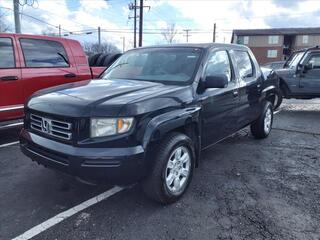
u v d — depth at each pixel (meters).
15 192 3.74
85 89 3.56
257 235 2.94
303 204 3.54
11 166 4.55
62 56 6.19
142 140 3.00
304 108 10.45
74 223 3.11
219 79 3.77
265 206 3.48
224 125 4.50
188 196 3.69
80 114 2.95
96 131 2.93
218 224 3.12
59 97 3.32
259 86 5.62
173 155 3.41
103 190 3.80
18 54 5.49
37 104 3.38
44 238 2.87
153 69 4.25
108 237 2.89
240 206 3.48
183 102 3.51
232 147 5.71
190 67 4.00
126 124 2.93
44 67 5.82
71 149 2.97
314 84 9.34
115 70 4.66
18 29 14.34
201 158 5.06
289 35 58.94
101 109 2.94
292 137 6.48
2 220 3.14
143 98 3.15
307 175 4.40
